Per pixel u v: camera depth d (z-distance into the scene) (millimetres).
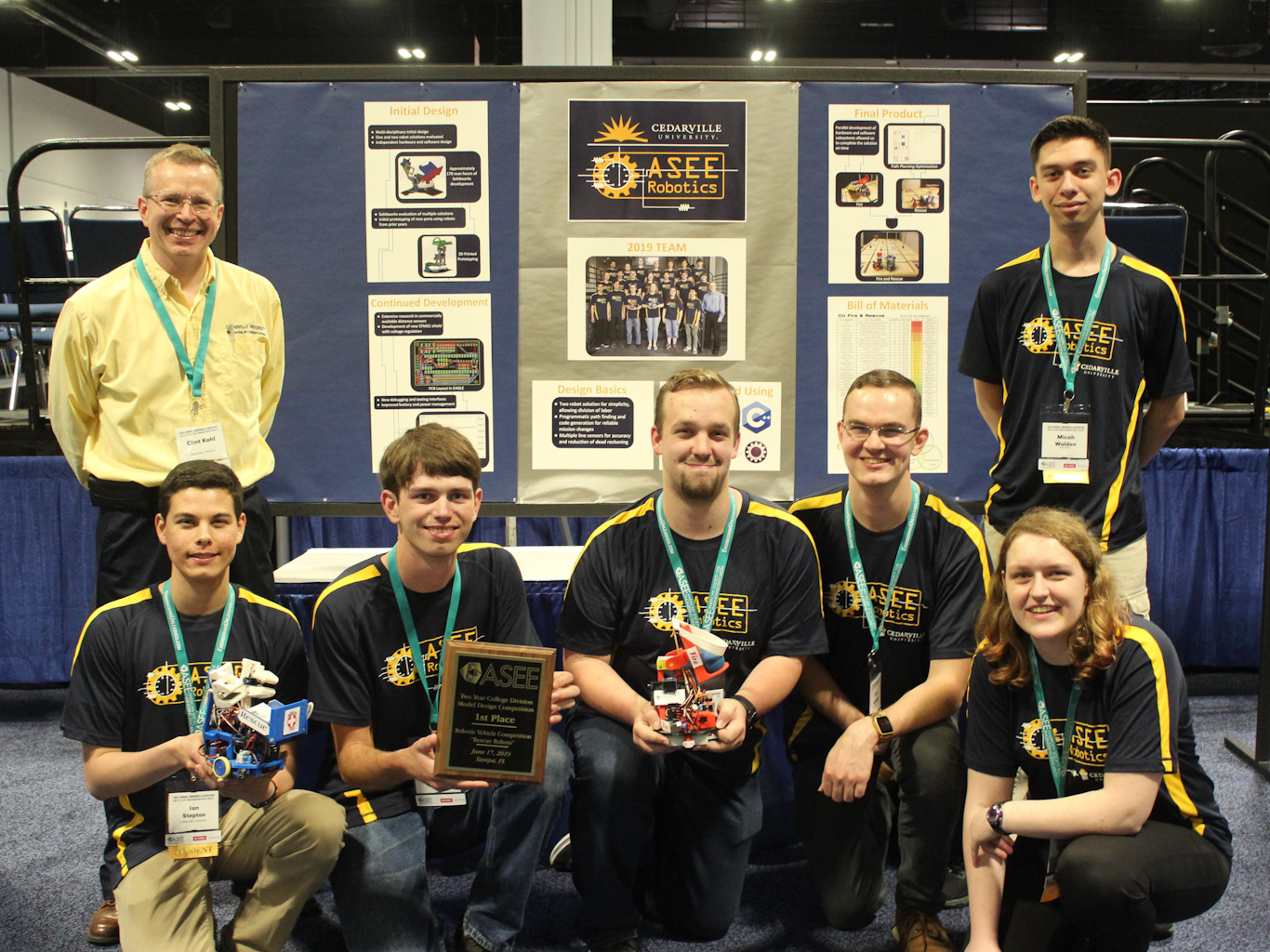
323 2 9680
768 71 2514
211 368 2129
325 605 1786
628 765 1803
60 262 4504
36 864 2309
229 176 2527
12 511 3561
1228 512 3615
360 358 2561
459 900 2139
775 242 2549
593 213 2533
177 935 1656
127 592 2094
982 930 1626
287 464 2572
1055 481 2078
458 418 2568
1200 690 3623
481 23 9859
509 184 2525
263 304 2283
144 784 1688
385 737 1850
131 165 12039
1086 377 2082
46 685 3771
